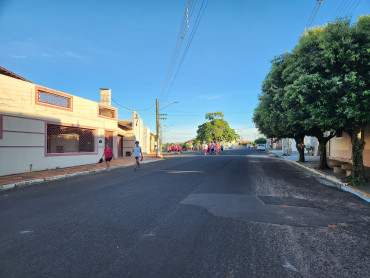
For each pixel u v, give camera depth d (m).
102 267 2.86
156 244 3.50
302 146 17.56
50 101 13.82
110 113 19.56
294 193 6.98
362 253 3.23
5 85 11.12
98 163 17.42
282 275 2.70
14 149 11.42
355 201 6.05
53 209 5.36
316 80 7.25
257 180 9.41
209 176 10.53
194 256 3.13
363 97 6.88
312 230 4.06
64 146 15.09
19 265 2.91
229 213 5.00
